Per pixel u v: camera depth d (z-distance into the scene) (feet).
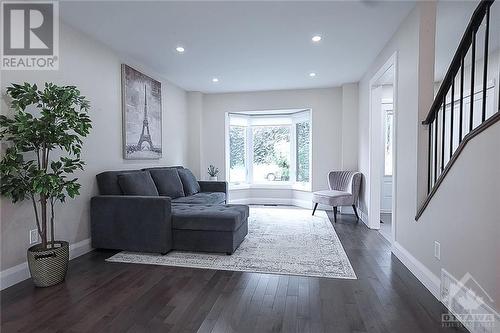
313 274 8.41
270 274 8.43
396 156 9.97
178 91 18.11
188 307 6.57
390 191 18.29
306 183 20.10
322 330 5.68
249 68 14.42
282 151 21.56
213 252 10.30
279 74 15.49
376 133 13.98
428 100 8.13
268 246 11.02
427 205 7.49
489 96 12.42
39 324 5.90
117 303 6.75
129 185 10.93
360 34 10.43
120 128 12.30
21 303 6.74
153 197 10.03
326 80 16.79
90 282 7.89
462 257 5.92
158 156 15.24
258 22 9.50
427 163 8.13
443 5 8.64
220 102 19.99
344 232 13.10
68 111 7.72
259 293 7.25
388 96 17.88
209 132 20.17
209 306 6.62
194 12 8.86
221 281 7.95
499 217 4.82
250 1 8.21
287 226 14.16
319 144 18.72
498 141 4.82
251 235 12.55
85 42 10.35
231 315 6.23
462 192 5.90
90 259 9.70
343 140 17.69
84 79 10.30
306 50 12.00
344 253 10.25
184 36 10.61
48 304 6.70
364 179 15.21
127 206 10.10
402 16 9.11
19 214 7.96
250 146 21.88
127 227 10.12
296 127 20.88
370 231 13.29
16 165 7.08
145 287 7.58
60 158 8.37
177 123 17.98
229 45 11.45
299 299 6.93
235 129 21.38
